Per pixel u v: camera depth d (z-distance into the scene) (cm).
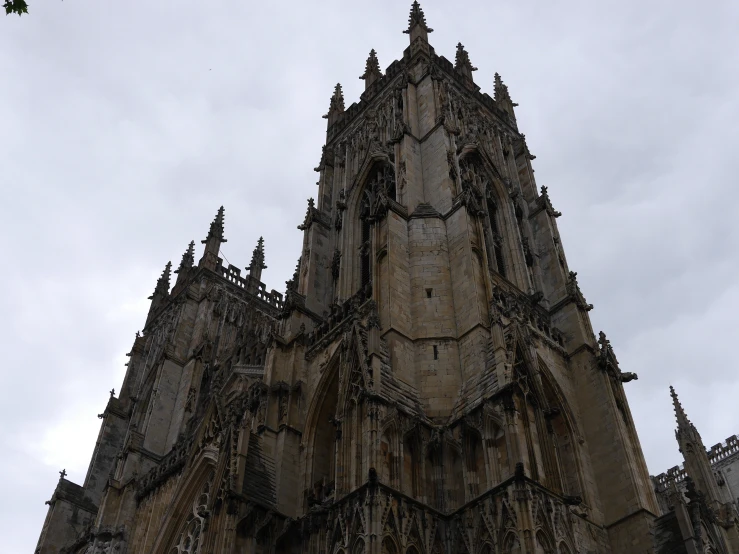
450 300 5978
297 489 5859
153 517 7850
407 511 4531
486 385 5103
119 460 9538
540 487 4416
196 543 6869
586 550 5466
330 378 6412
